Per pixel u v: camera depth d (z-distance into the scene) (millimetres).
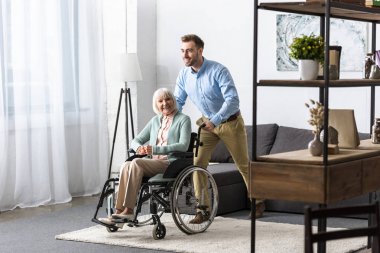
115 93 8570
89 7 8258
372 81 4891
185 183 6227
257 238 5891
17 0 7402
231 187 7094
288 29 7898
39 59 7637
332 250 5438
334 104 7820
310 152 4574
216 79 6281
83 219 6855
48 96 7758
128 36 8484
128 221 5844
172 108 6258
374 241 3303
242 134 6406
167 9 8664
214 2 8391
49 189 7727
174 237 5949
